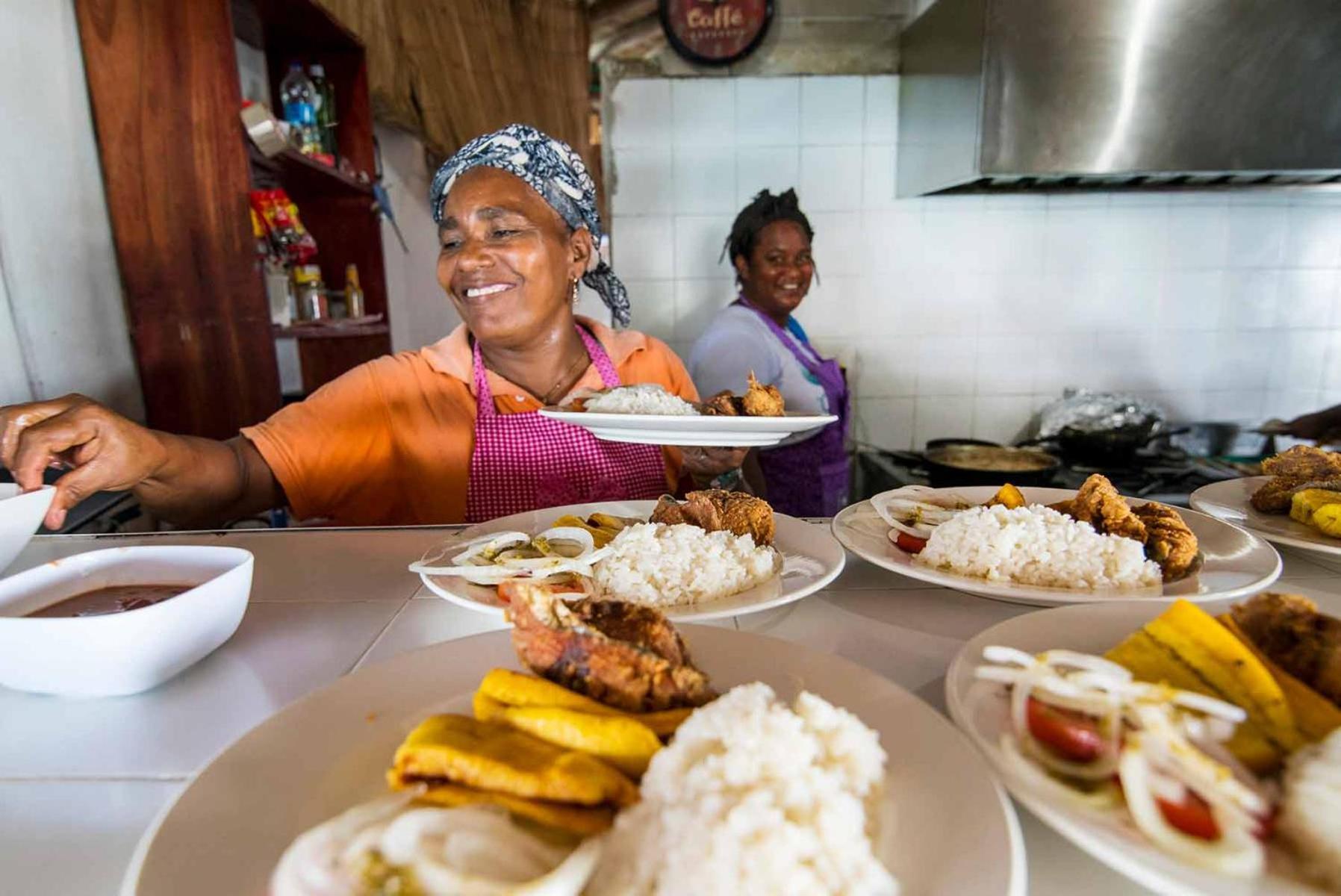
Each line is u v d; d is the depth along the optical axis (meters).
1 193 1.15
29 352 1.20
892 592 0.76
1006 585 0.68
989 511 0.77
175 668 0.57
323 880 0.33
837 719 0.41
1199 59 2.08
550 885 0.33
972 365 2.88
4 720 0.53
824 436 2.33
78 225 1.29
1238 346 2.89
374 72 2.01
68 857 0.40
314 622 0.70
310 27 1.69
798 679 0.51
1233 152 2.16
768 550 0.77
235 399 1.45
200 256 1.39
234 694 0.57
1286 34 2.07
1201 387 2.93
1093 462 2.48
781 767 0.37
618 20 2.59
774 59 2.65
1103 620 0.58
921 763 0.41
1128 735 0.41
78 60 1.30
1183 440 2.91
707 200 2.75
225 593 0.60
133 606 0.63
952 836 0.36
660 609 0.64
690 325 2.84
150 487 1.04
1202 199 2.76
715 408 1.06
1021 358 2.88
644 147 2.71
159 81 1.32
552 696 0.45
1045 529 0.73
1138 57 2.08
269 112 1.40
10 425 0.84
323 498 1.37
